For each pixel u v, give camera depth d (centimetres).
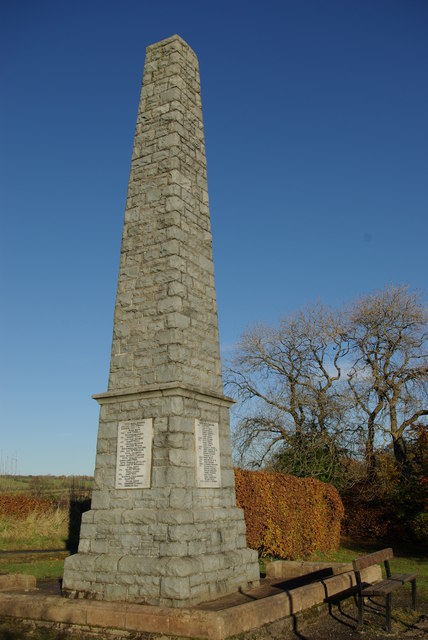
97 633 755
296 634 795
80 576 919
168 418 947
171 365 988
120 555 903
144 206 1141
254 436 2609
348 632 816
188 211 1137
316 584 946
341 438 2461
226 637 694
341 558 1797
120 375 1041
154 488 921
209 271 1150
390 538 2283
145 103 1237
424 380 2461
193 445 970
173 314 1017
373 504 2398
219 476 1022
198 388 995
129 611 750
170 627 714
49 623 798
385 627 842
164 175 1138
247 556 1013
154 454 941
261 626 767
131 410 995
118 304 1097
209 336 1095
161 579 841
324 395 2506
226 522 995
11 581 1044
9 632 773
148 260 1091
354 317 2650
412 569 1473
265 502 1605
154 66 1262
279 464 2542
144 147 1195
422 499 2053
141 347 1036
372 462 2400
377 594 820
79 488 3003
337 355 2664
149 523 897
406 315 2561
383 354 2570
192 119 1238
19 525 2045
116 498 955
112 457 987
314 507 1816
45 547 1838
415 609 964
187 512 898
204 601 866
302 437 2464
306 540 1747
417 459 2077
